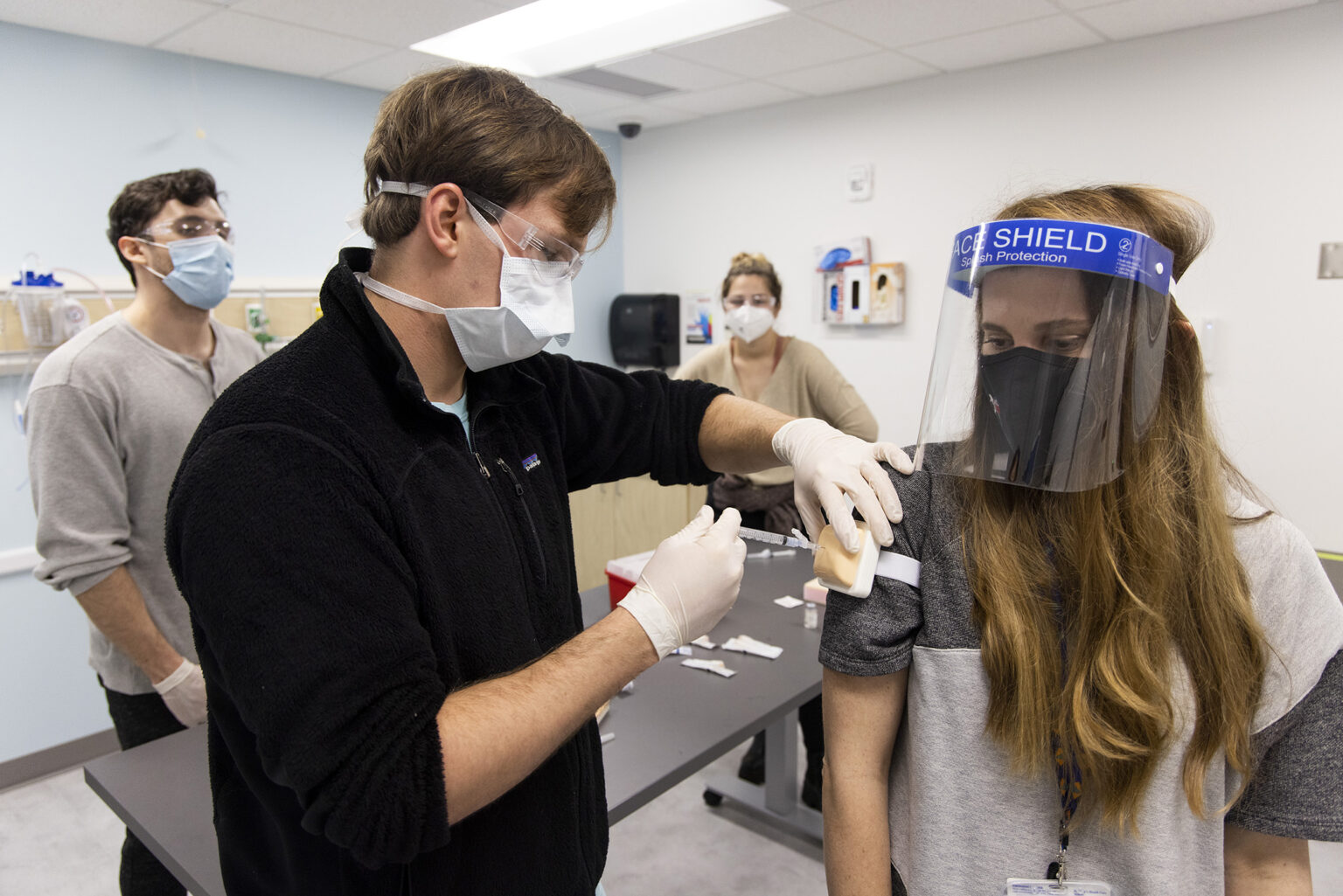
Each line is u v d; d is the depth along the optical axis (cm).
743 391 295
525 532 91
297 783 62
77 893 222
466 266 80
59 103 269
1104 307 72
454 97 77
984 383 77
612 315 467
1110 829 76
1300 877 79
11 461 267
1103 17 271
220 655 65
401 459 77
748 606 207
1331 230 266
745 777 265
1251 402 286
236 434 67
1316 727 75
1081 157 312
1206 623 74
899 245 364
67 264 275
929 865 80
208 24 263
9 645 271
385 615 67
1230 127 280
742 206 417
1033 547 78
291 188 331
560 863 91
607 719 152
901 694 84
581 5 298
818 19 273
